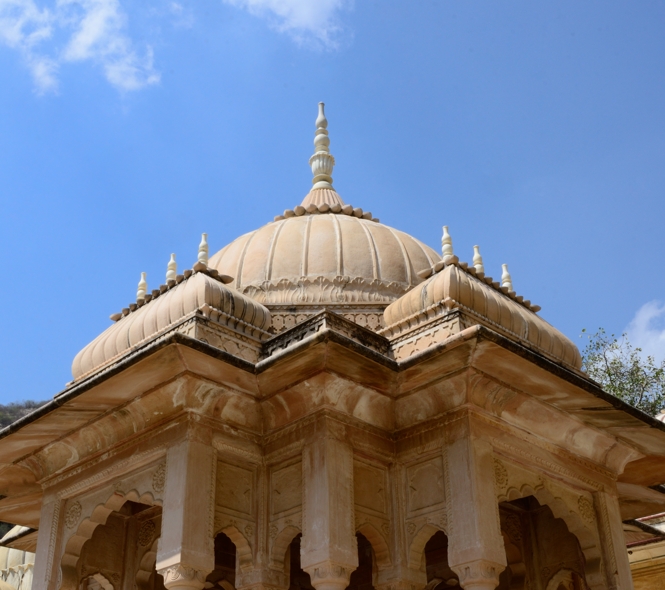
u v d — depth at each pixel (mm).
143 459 7922
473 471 7473
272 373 7641
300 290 10195
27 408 51500
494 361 7527
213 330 7992
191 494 7281
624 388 17891
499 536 7383
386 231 11625
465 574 7176
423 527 7715
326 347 7184
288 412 7980
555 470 8656
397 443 8234
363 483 7859
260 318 8492
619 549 9031
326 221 11398
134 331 8719
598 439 9148
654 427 8820
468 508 7359
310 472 7594
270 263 10625
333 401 7730
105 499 8305
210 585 10211
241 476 7930
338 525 7289
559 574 10000
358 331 8211
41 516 8922
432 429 7984
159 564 7129
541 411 8406
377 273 10602
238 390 7867
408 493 7984
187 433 7531
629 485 10750
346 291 10219
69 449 8773
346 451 7719
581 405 8375
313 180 13945
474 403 7793
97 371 9109
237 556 7793
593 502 9227
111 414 8156
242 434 8023
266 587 7566
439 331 8242
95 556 9797
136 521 10250
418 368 7672
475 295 8562
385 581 7711
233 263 10922
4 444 8625
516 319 8922
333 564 7086
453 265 8773
